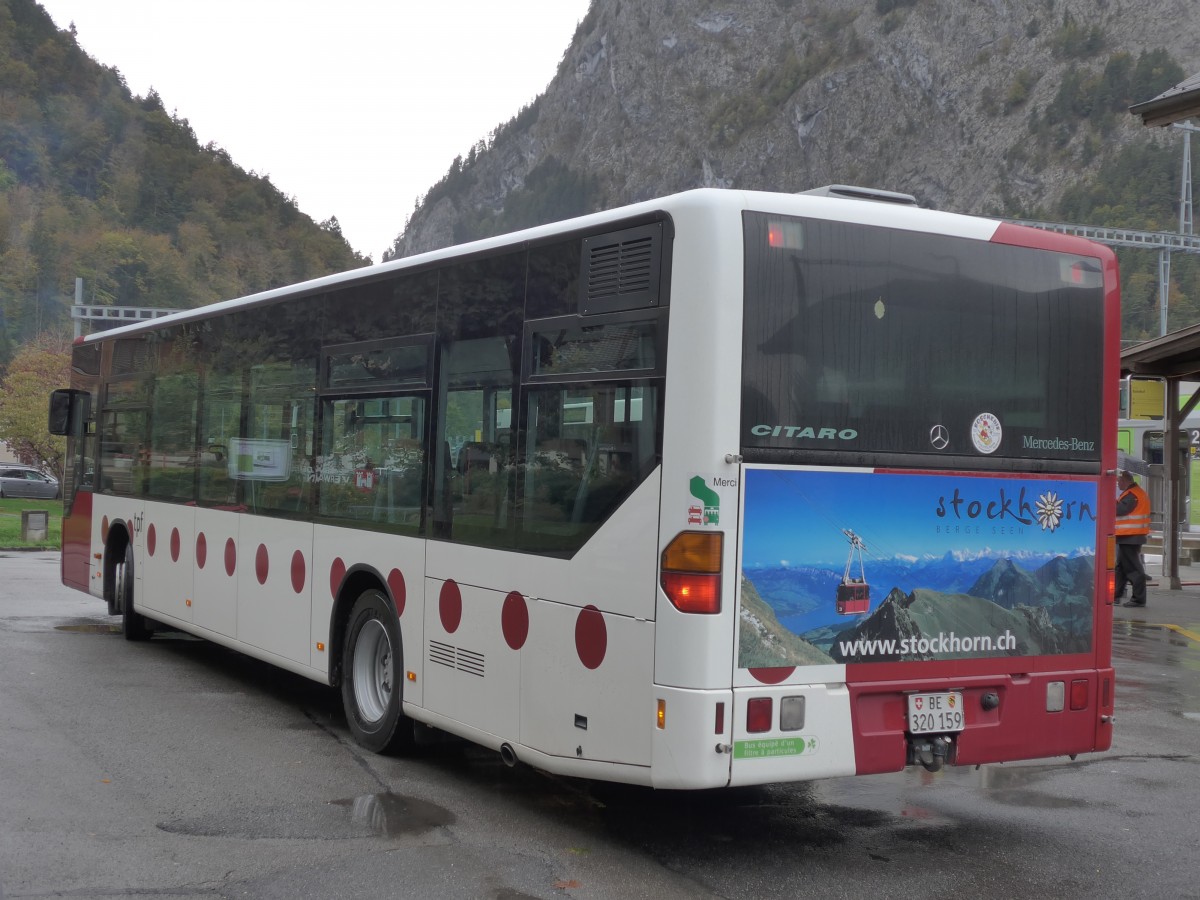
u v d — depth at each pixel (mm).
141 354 11430
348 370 7793
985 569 5793
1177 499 19688
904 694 5559
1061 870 5523
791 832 6039
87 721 8008
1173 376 19328
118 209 171500
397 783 6695
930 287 5691
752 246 5215
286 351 8625
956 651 5688
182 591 10258
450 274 6746
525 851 5562
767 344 5227
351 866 5250
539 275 6004
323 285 8148
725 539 5082
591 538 5508
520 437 6047
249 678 9891
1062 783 7180
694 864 5477
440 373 6785
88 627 12648
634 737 5242
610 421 5473
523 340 6066
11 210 159250
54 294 134875
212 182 186000
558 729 5668
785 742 5199
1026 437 5953
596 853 5578
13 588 16516
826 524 5336
